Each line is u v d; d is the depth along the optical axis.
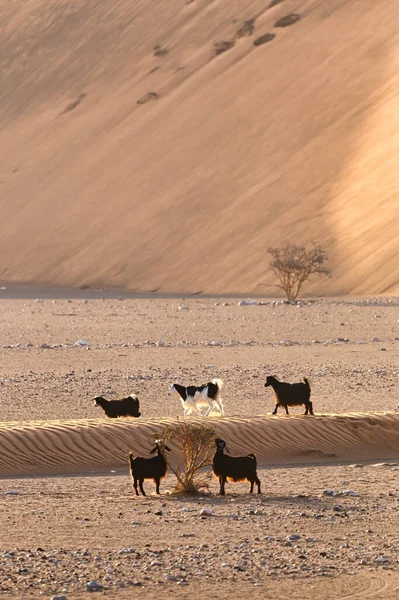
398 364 31.48
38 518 12.28
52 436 17.12
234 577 9.38
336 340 40.91
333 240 90.94
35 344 41.34
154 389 26.16
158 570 9.63
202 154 118.38
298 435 17.75
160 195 116.19
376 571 9.58
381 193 94.69
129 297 91.00
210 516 12.33
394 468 16.20
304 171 105.19
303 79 120.06
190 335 44.62
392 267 82.56
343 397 24.28
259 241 97.69
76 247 116.44
